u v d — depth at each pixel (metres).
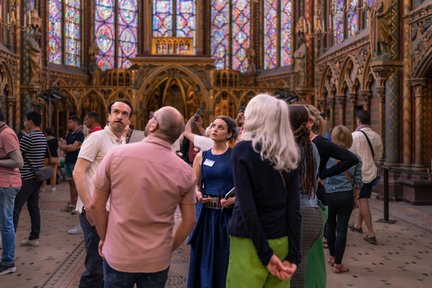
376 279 5.66
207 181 4.57
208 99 21.41
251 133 2.98
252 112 3.01
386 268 6.11
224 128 4.62
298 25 19.41
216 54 25.89
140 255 2.95
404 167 11.83
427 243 7.42
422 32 11.10
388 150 12.14
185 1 25.94
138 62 21.48
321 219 3.71
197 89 22.36
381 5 11.80
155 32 25.98
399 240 7.61
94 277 4.38
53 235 7.94
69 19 22.59
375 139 7.44
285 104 3.04
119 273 2.99
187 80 22.36
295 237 3.01
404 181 11.50
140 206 2.95
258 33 24.67
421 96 11.42
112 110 4.26
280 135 2.95
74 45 23.08
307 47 19.16
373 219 9.33
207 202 4.48
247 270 2.96
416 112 11.52
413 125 11.74
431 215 9.77
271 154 2.91
